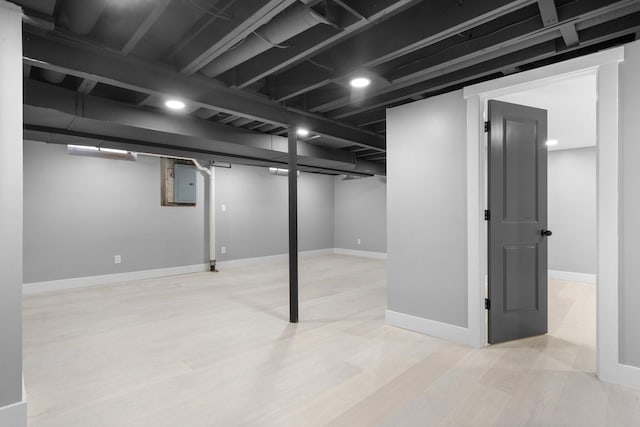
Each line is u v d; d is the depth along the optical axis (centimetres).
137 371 228
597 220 214
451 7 186
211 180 619
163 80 246
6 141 166
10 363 165
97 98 296
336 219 875
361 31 230
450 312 279
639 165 200
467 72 262
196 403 190
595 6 170
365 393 199
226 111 289
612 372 208
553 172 529
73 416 178
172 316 348
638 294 201
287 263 717
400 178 311
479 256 261
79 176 483
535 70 232
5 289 165
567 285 480
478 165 260
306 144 492
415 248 301
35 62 197
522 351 257
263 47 208
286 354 255
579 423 169
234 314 355
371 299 418
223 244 654
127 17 195
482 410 182
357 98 298
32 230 447
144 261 547
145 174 548
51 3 168
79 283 484
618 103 205
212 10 190
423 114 294
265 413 180
